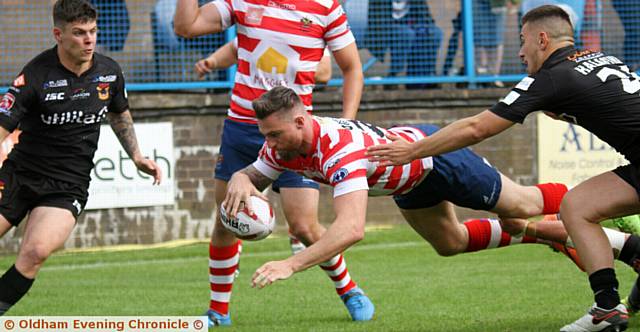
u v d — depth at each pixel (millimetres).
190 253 34031
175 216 37000
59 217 17547
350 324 19219
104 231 35906
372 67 39844
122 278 28297
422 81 39750
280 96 15508
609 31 40719
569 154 40188
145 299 23688
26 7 37094
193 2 19656
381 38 39500
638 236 18578
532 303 21312
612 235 18328
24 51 37156
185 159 37219
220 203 20172
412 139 17156
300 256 14586
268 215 16391
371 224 39000
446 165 17562
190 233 37219
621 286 23797
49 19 37344
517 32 41094
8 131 17375
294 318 20406
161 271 29812
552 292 22953
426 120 39750
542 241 19531
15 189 17859
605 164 40375
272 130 15547
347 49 19844
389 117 39344
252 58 19578
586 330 15898
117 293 24906
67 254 34062
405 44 39844
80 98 17906
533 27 16109
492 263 29375
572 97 15492
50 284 27094
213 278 19781
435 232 19109
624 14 40781
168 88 37312
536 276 26125
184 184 37156
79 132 18047
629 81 15719
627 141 15703
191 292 24984
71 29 17266
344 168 15383
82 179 18203
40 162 17891
